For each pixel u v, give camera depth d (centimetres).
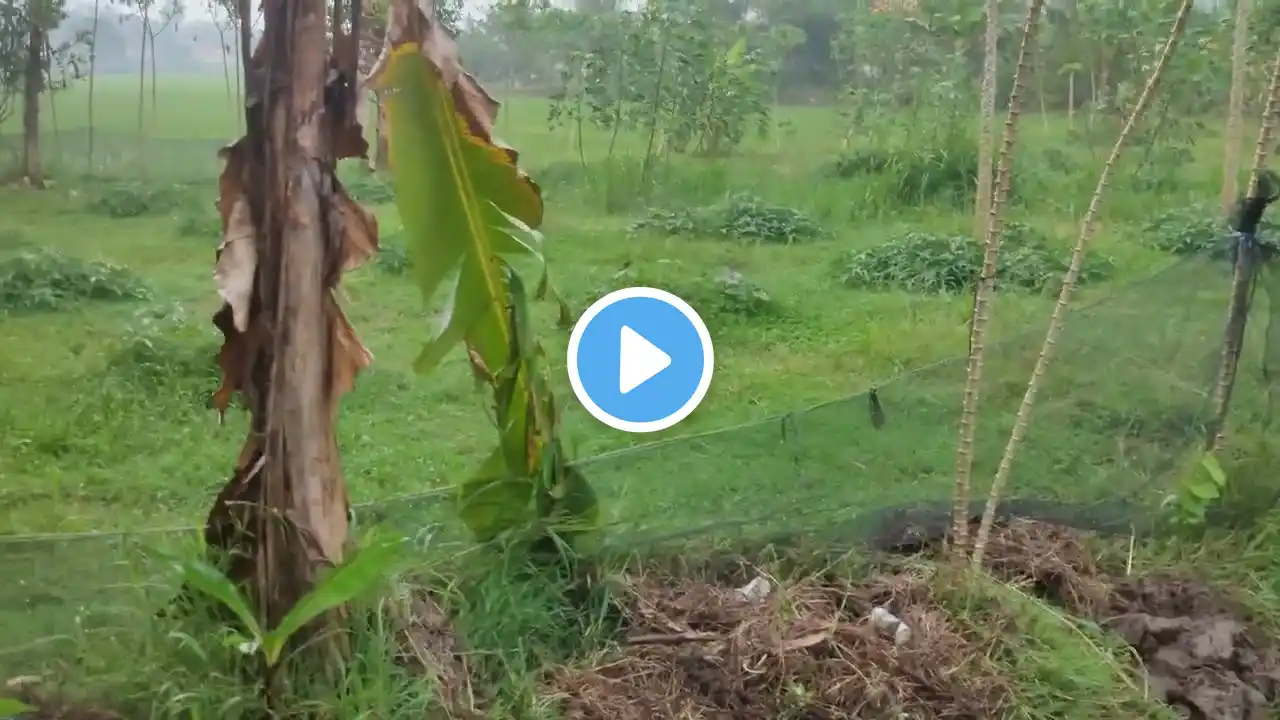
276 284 271
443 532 348
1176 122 950
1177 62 908
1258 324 418
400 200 292
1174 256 771
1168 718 292
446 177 289
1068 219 874
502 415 323
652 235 800
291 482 275
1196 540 390
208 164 766
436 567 327
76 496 404
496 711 282
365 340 579
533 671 301
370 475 430
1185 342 417
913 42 991
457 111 292
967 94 995
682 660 305
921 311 672
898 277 729
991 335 611
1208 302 415
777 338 618
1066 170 952
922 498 388
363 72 287
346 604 284
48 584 304
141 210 724
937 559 362
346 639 282
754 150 991
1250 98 970
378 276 678
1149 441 414
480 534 333
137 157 765
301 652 275
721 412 493
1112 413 421
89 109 752
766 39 994
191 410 482
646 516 368
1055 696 300
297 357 272
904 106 1002
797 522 373
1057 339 383
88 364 514
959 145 945
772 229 822
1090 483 401
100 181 748
